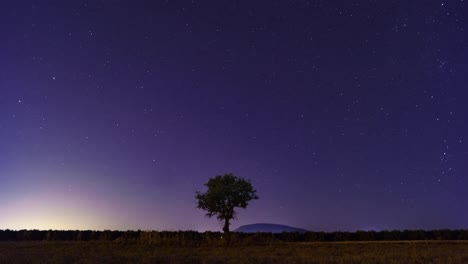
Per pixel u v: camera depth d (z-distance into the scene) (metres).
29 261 28.69
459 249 38.16
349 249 41.41
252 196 65.81
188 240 54.88
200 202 65.62
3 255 33.91
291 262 27.77
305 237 58.16
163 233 56.59
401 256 30.94
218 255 36.00
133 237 60.00
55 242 56.44
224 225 64.56
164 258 31.30
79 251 40.81
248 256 34.25
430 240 52.16
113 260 29.91
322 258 30.58
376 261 27.44
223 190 64.62
